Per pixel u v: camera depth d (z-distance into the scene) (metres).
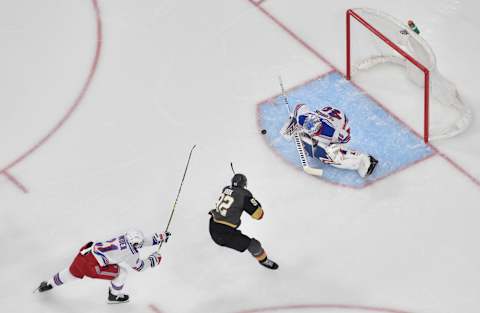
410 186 41.22
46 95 46.28
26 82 46.97
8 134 44.66
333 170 42.12
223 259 39.34
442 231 39.53
